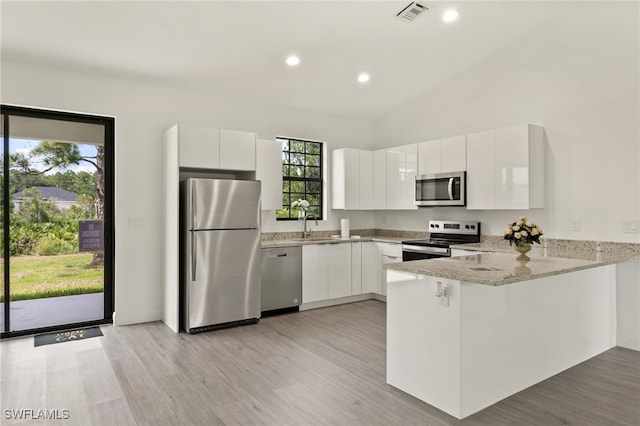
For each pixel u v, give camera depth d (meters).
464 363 2.44
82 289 4.28
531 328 2.91
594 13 3.83
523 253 3.18
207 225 4.12
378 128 6.24
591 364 3.32
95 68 4.08
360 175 5.77
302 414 2.47
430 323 2.60
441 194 4.86
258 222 4.47
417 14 3.76
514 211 4.54
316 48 4.18
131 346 3.68
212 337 3.95
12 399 2.66
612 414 2.49
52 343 3.75
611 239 3.77
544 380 3.00
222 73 4.46
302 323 4.46
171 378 2.98
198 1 3.24
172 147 4.26
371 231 6.29
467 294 2.45
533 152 4.11
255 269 4.45
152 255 4.52
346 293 5.35
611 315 3.72
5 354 3.47
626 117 3.65
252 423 2.37
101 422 2.38
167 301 4.38
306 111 5.68
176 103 4.66
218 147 4.36
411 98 5.64
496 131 4.32
